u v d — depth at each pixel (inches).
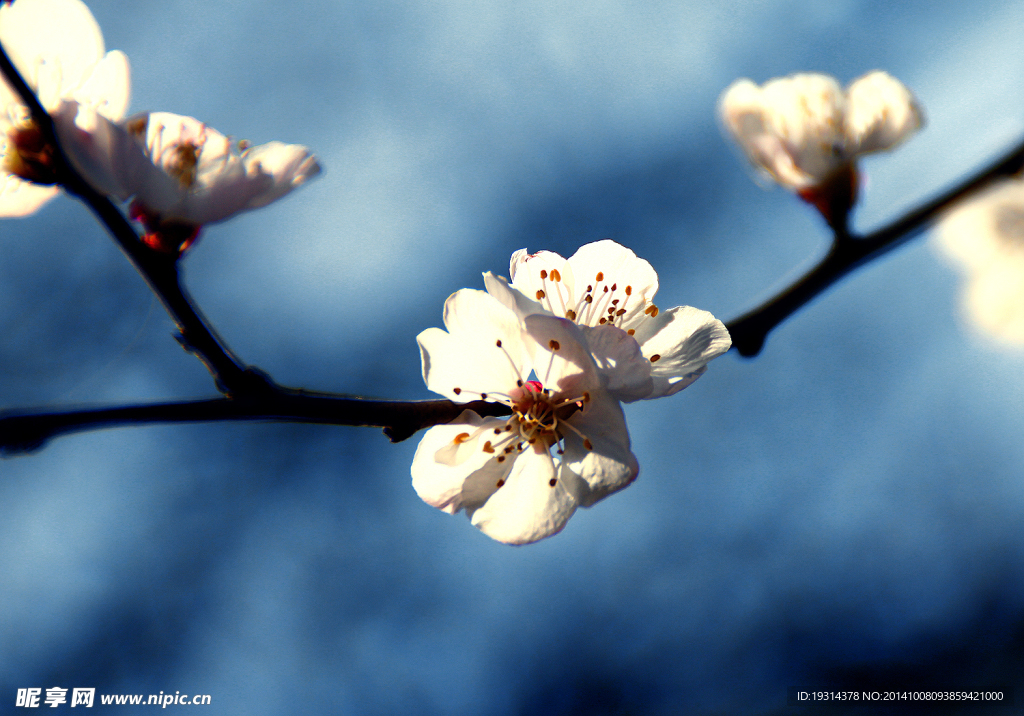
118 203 12.6
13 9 12.7
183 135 12.7
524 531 13.1
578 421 13.1
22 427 12.2
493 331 13.2
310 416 12.6
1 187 12.6
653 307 13.4
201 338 12.5
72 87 12.7
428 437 13.1
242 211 12.7
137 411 12.4
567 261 13.5
